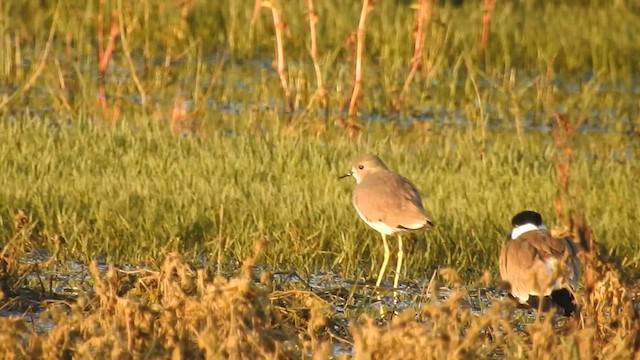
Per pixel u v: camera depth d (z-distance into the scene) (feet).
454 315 24.68
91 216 40.47
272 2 63.62
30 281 35.06
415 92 67.72
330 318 31.99
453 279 25.89
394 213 37.58
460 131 59.72
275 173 47.06
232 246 38.96
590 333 25.57
